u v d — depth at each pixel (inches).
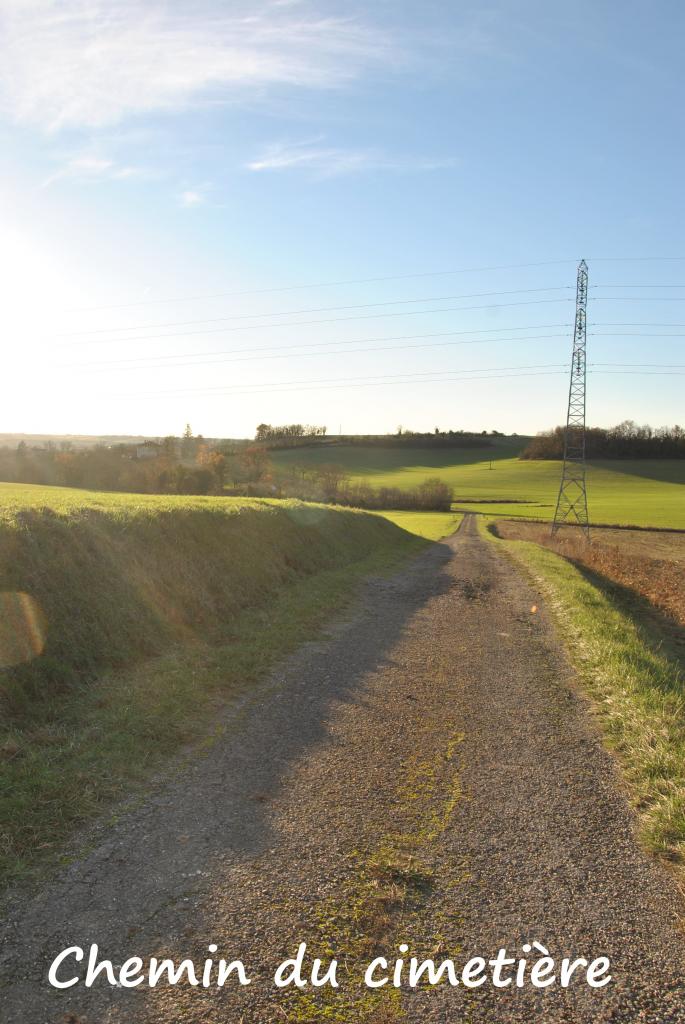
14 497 587.8
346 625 502.0
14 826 181.9
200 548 537.3
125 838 182.7
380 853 181.2
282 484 3351.4
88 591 367.2
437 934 147.7
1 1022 117.1
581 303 2070.6
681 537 2133.4
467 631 501.4
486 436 7047.2
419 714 303.6
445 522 2397.9
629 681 339.9
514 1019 124.4
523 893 164.4
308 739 266.7
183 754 245.3
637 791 223.8
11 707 264.1
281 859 176.1
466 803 213.6
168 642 390.0
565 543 1727.4
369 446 6082.7
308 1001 126.6
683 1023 125.0
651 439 5767.7
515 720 297.9
